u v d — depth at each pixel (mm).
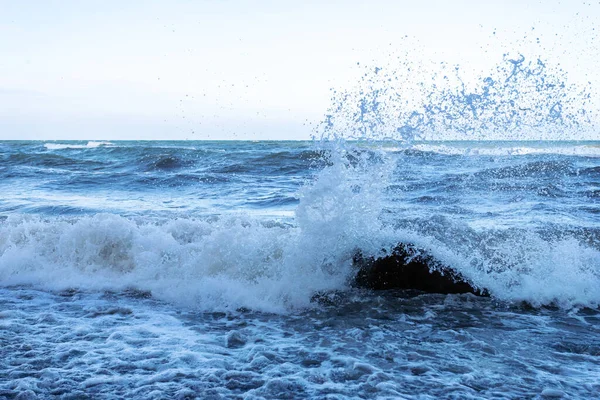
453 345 3330
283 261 4648
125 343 3305
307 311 4125
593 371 2900
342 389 2615
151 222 6254
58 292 4629
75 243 5246
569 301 4344
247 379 2744
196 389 2602
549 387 2664
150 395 2533
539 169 11609
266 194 10680
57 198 10258
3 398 2459
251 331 3615
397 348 3264
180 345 3285
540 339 3465
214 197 10344
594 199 8727
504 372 2875
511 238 5480
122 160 19156
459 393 2582
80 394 2535
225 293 4352
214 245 4801
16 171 15375
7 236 5555
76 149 29656
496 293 4480
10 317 3859
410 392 2586
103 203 9445
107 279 4902
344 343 3357
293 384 2670
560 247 5168
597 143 19500
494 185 9984
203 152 22844
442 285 4609
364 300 4379
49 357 3037
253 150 26812
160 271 4891
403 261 4734
